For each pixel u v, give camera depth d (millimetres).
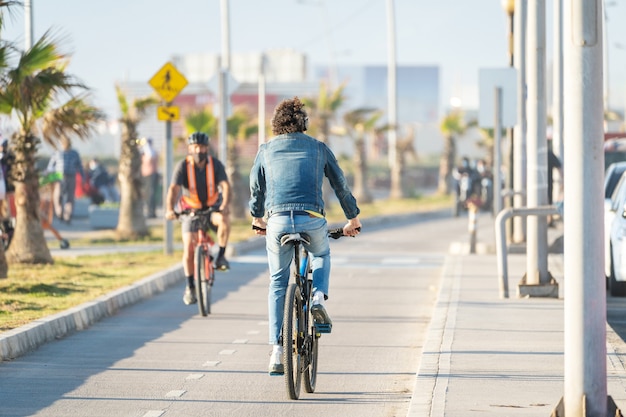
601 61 15961
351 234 21328
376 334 29000
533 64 35500
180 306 35062
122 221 60656
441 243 63719
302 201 20109
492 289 36406
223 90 55500
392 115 141125
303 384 21281
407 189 142250
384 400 20703
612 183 42531
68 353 26000
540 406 18438
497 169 50000
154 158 81438
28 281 37094
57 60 43031
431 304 35406
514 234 51688
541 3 35531
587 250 15930
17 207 44031
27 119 43500
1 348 24656
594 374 15969
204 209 32344
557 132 67250
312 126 104250
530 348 24453
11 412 19672
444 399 19000
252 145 143625
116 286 36500
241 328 30109
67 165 73188
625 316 31078
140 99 60500
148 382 22438
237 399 20750
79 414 19516
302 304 20562
